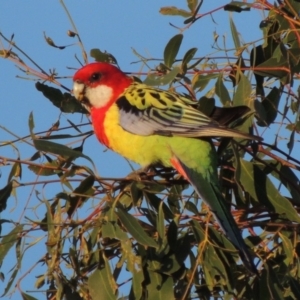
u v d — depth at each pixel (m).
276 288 7.14
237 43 8.02
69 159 7.04
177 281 7.34
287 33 8.15
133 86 8.81
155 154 8.31
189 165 8.05
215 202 7.73
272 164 8.09
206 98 7.91
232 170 8.09
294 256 7.39
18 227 7.09
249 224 7.66
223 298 7.53
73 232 7.04
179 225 7.36
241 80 7.74
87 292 7.15
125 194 7.61
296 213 7.32
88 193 7.20
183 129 8.03
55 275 6.94
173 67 8.15
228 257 7.32
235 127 7.88
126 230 7.05
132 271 6.93
